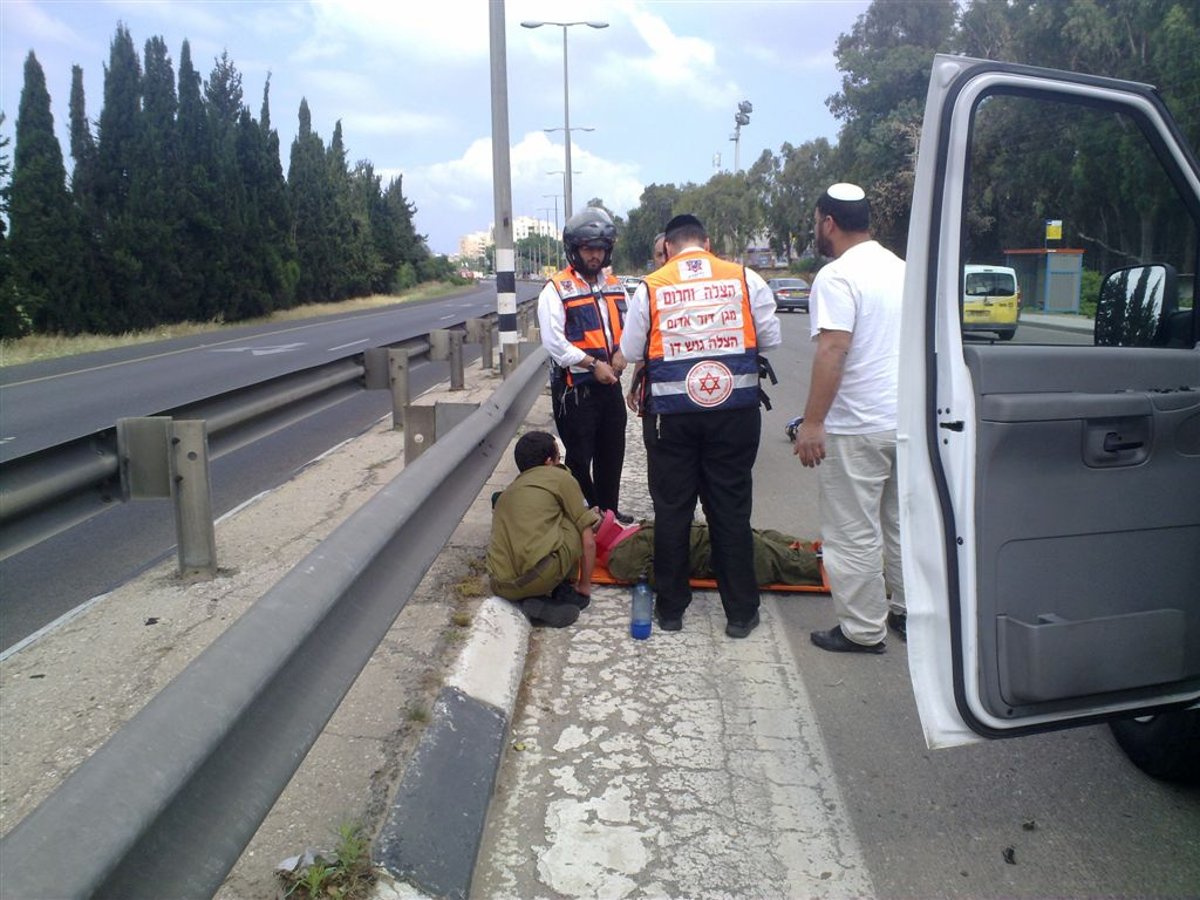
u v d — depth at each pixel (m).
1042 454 2.54
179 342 28.64
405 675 3.68
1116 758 3.42
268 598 2.53
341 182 62.50
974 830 3.00
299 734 2.38
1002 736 2.59
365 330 32.72
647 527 5.13
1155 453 2.66
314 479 7.97
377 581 3.29
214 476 8.40
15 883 1.50
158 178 35.00
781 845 2.93
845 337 3.89
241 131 44.84
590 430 5.73
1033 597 2.58
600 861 2.85
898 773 3.33
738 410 4.34
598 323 5.64
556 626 4.59
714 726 3.65
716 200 73.75
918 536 2.57
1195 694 2.73
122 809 1.69
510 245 13.63
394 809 2.83
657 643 4.43
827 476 4.18
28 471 3.86
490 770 3.22
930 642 2.57
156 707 1.96
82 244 31.58
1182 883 2.74
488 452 5.65
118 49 34.31
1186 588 2.72
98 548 6.31
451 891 2.63
